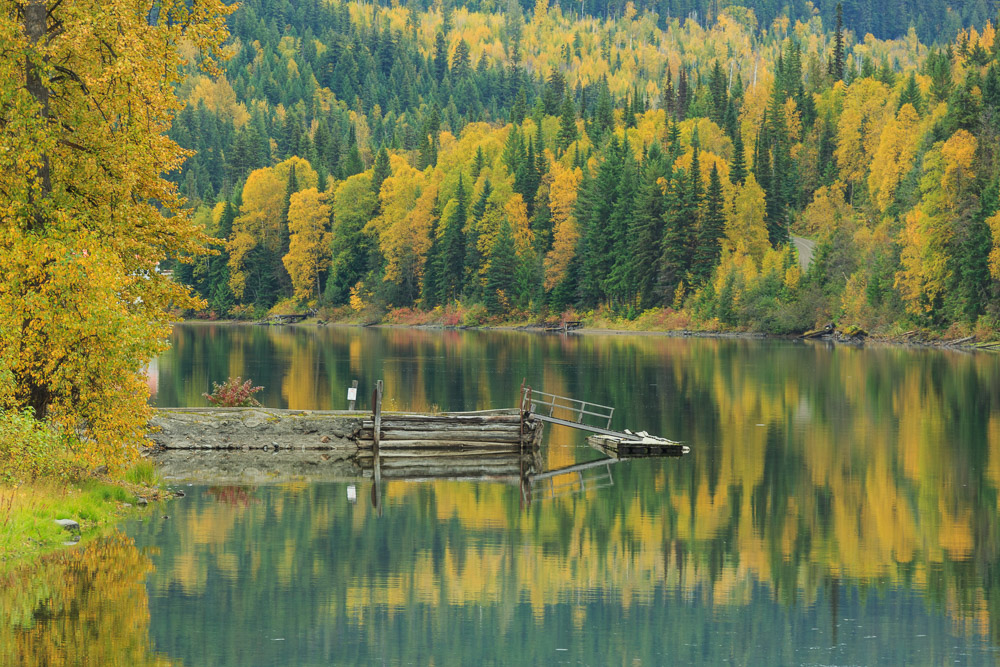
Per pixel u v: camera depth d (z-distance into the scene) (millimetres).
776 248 162375
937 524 29016
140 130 28688
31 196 27828
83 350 26438
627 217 151625
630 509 30938
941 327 114875
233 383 44812
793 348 107438
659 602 21938
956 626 20484
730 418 51656
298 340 115500
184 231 31562
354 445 41906
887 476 36219
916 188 137000
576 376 71812
